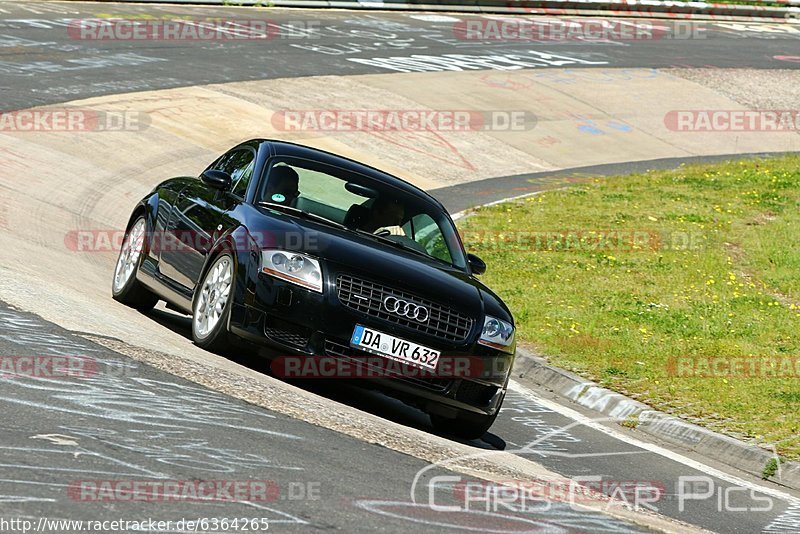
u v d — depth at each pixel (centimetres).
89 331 2683
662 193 7644
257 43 10756
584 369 3828
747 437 3169
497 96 10462
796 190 7850
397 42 12181
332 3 13762
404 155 8206
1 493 1559
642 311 4791
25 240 4091
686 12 16488
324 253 2711
